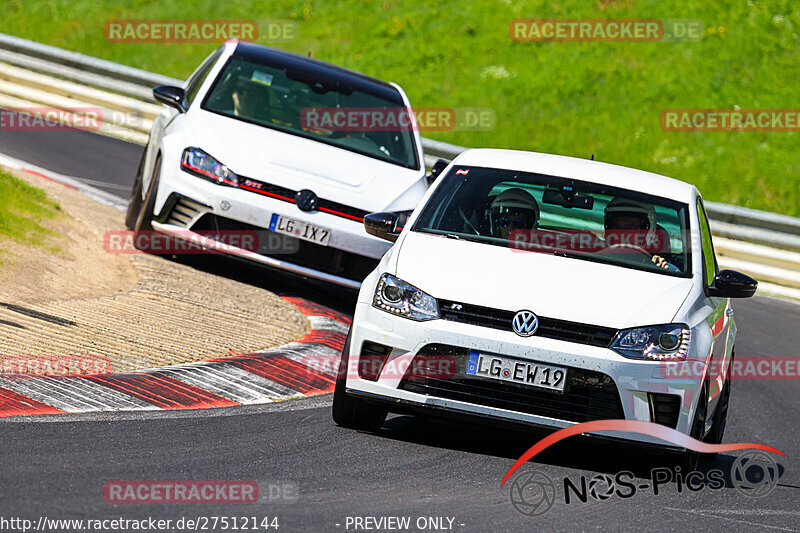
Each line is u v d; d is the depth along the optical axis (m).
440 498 14.66
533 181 20.81
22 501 12.33
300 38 74.19
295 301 29.80
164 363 20.83
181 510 12.75
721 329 19.50
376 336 17.39
